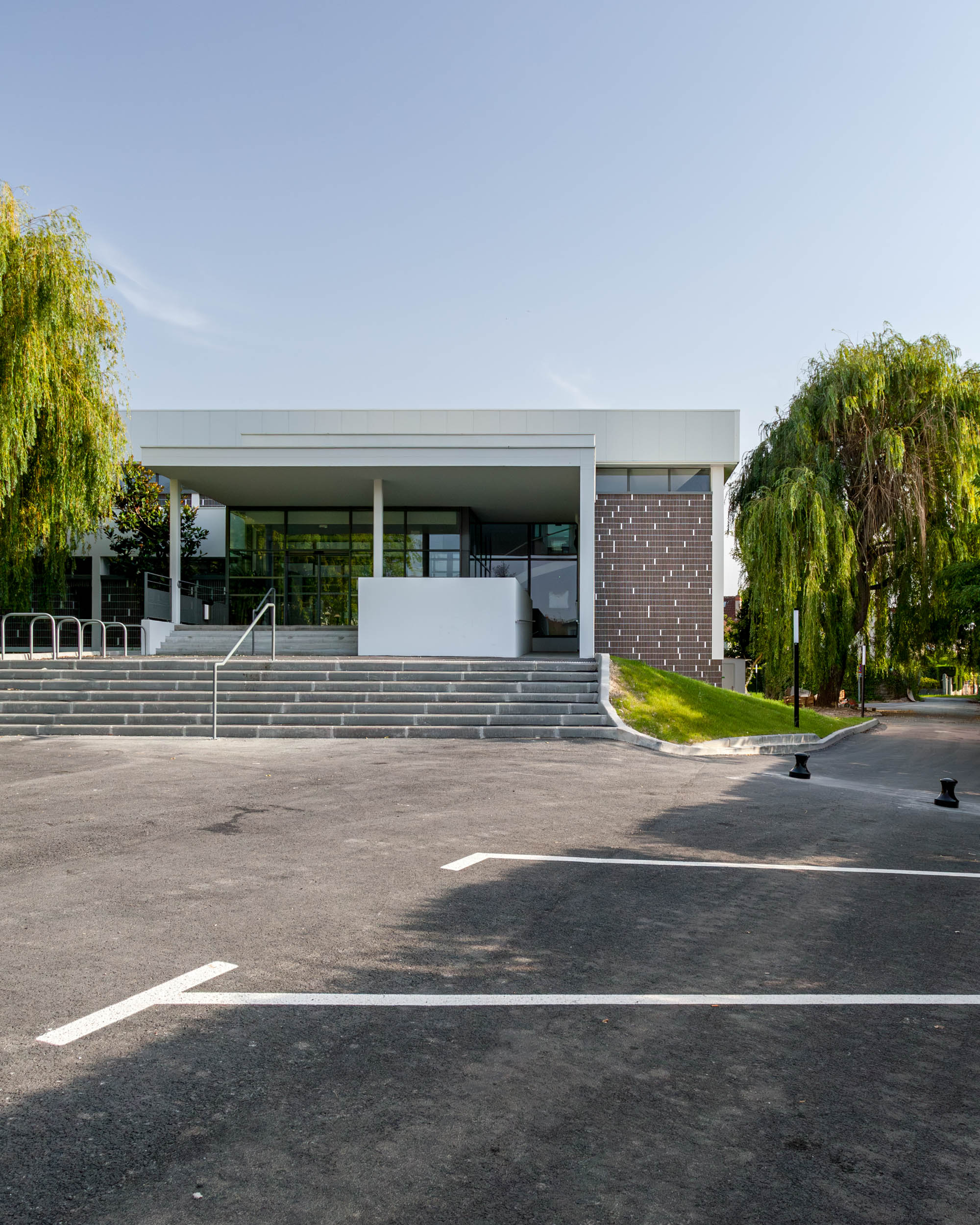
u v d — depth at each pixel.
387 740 13.23
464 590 18.39
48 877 5.80
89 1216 2.39
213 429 23.73
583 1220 2.43
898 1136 2.93
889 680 44.25
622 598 22.84
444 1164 2.68
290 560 24.17
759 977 4.39
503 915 5.23
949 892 6.15
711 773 11.50
